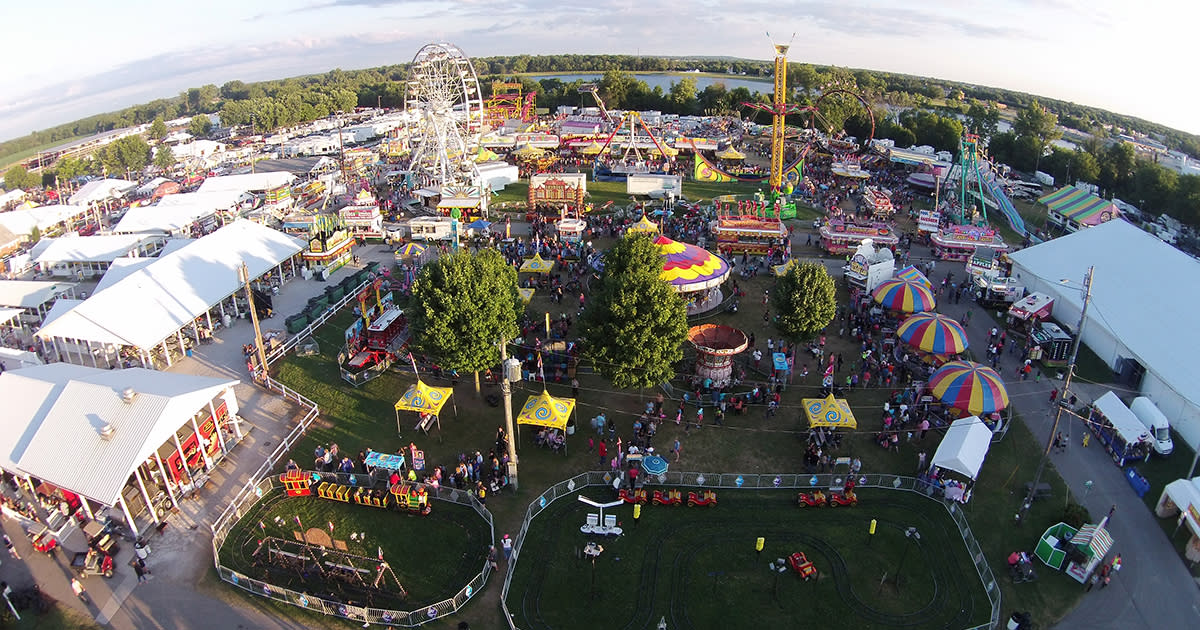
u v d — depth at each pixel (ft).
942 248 247.09
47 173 481.05
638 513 110.83
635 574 102.37
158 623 92.89
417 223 260.83
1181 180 322.14
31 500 115.75
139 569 100.12
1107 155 389.80
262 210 296.30
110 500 103.14
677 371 159.74
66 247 243.19
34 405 120.57
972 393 133.69
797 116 568.82
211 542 108.27
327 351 172.45
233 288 189.88
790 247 255.50
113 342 156.15
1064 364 164.45
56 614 93.91
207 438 126.82
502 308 144.97
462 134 381.19
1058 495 120.98
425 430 136.46
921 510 117.19
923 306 179.01
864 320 187.32
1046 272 197.98
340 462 126.52
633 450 124.67
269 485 120.67
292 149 505.66
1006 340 179.93
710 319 191.62
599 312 140.46
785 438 136.98
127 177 476.95
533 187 295.07
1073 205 283.59
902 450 133.28
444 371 158.71
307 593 98.99
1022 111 517.55
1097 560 100.78
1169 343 150.30
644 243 172.65
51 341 166.40
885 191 331.57
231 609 95.61
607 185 364.38
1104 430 135.23
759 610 95.86
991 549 108.37
